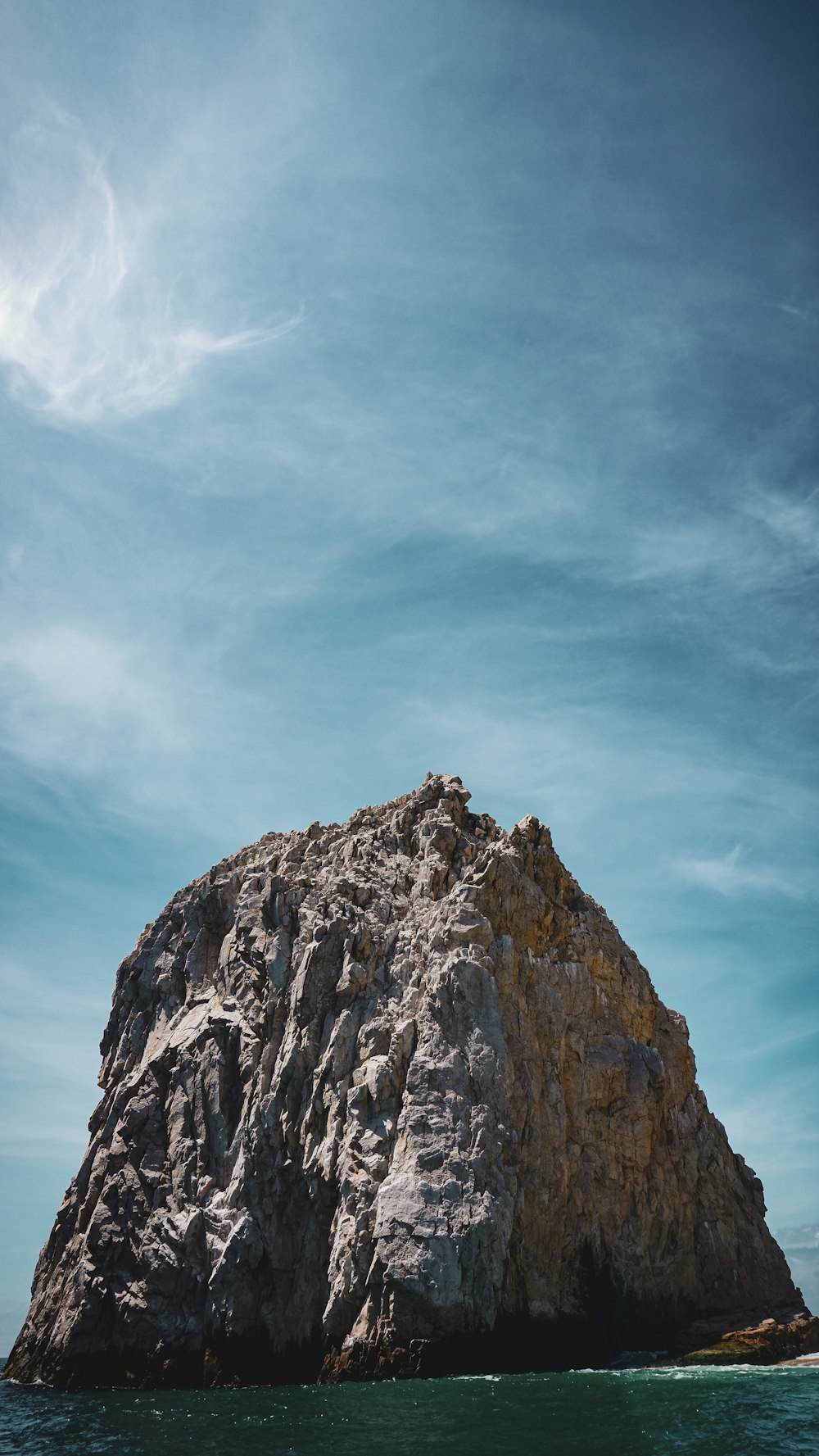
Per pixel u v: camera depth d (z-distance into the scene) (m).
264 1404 57.91
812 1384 56.09
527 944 79.44
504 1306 64.19
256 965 83.50
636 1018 83.75
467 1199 64.69
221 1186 75.50
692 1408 50.38
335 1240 66.06
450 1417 50.53
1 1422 58.03
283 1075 74.25
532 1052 74.06
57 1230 85.31
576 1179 73.12
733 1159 87.25
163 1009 89.38
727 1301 77.38
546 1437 45.94
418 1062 70.31
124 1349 72.12
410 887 85.31
